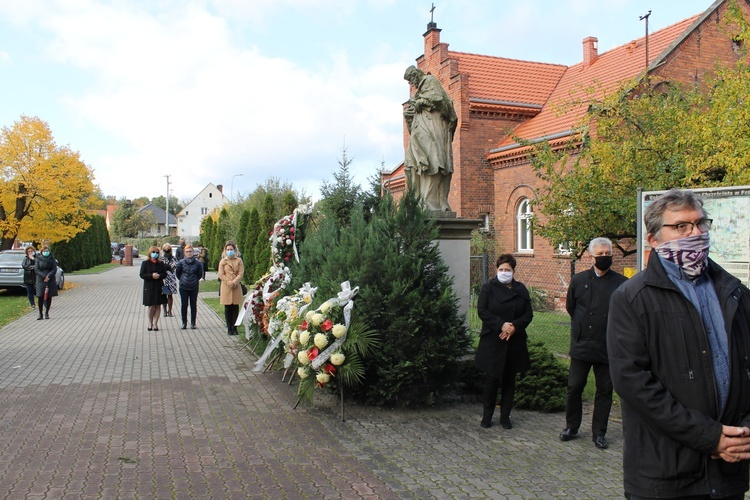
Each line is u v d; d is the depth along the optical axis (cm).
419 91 884
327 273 773
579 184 1091
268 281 1058
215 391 818
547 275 2080
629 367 277
